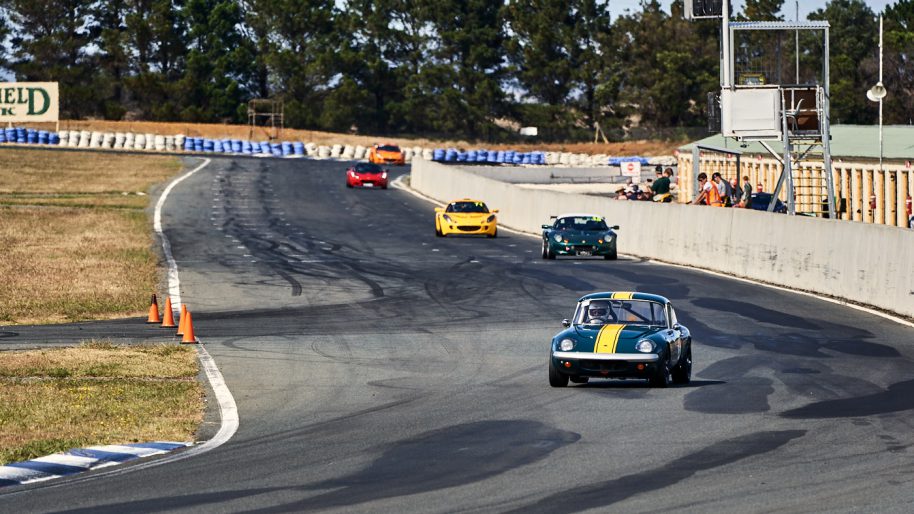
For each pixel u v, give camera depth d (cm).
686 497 4034
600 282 12669
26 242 16488
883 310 10344
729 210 13412
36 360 7919
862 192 18675
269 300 11694
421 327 9850
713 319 9969
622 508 3888
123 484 4462
